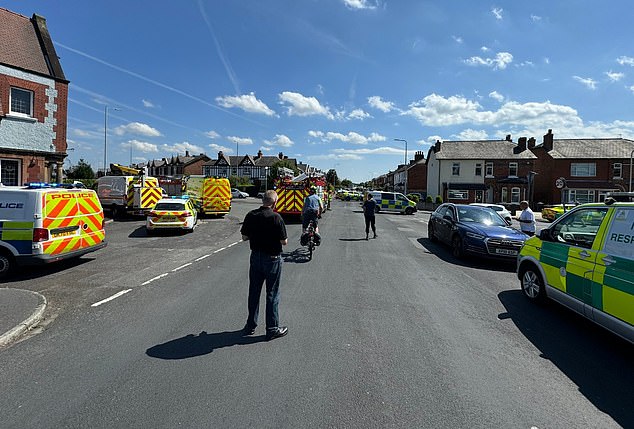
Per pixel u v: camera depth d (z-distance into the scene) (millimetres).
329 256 9867
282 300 5859
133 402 3029
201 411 2916
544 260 5562
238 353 3955
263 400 3082
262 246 4371
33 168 14891
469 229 9578
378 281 7223
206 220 20797
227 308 5426
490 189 45938
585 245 4750
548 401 3168
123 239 12969
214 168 93000
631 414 3006
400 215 30688
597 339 4527
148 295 6074
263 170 91688
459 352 4098
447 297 6223
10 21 15641
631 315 3828
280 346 4148
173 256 9695
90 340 4266
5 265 7016
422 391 3275
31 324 4680
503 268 8781
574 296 4809
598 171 42312
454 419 2881
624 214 4258
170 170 96000
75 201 7949
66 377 3422
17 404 2988
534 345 4324
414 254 10539
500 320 5148
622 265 4020
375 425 2785
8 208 7027
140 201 18578
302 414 2900
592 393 3312
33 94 14953
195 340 4285
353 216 25719
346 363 3770
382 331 4656
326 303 5742
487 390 3318
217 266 8422
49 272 7730
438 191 47469
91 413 2877
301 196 19359
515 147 47000
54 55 16188
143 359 3793
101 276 7395
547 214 28578
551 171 44062
